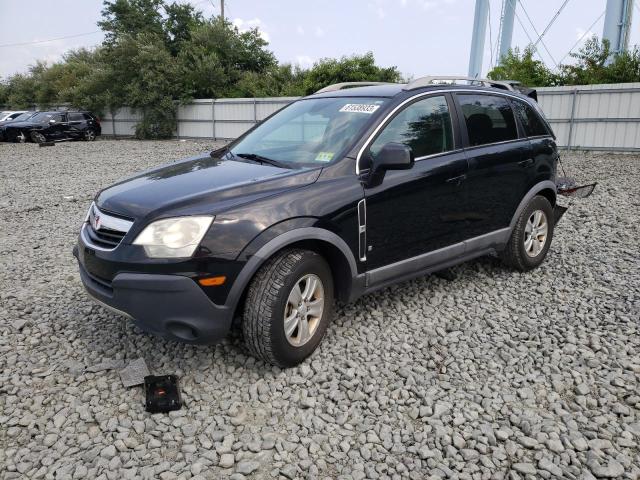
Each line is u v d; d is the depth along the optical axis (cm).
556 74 2111
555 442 268
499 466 256
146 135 2969
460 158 421
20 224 759
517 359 353
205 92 2934
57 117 2645
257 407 305
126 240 307
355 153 362
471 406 302
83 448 271
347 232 347
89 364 351
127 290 304
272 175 345
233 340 376
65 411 300
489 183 446
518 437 275
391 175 374
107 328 402
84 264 342
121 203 329
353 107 404
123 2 3334
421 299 453
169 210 305
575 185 627
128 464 258
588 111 1616
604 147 1611
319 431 284
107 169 1395
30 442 276
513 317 417
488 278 499
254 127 469
